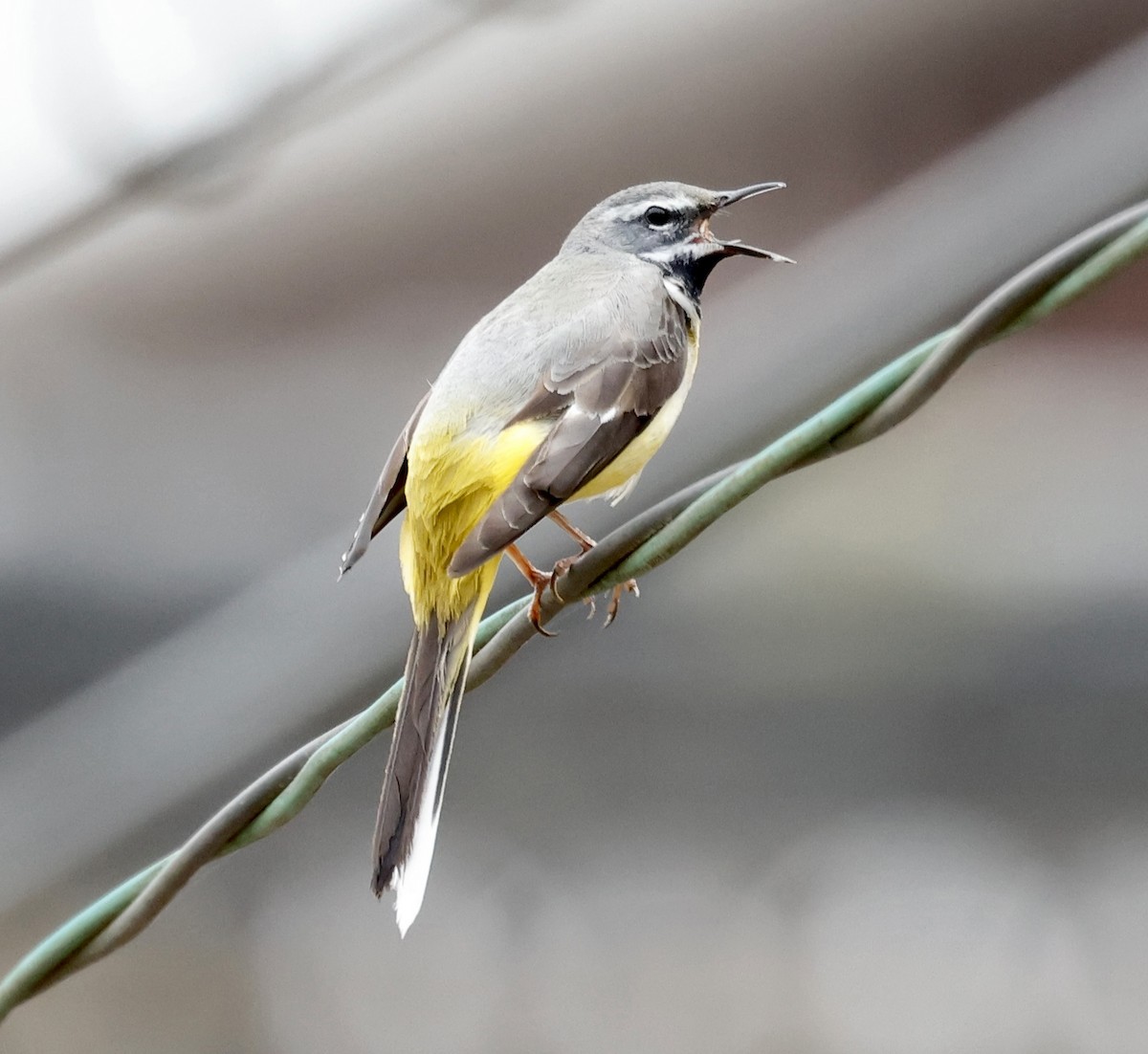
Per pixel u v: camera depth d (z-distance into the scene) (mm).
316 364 14719
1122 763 14023
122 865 13289
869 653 13617
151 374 14398
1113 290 15531
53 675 12172
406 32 8391
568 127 13820
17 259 8695
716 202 8773
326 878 16266
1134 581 13859
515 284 14648
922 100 14195
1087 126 7625
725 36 13531
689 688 13695
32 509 13156
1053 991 15859
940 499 14312
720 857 15680
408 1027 16156
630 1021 16078
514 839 15570
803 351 7848
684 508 6152
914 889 15805
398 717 6527
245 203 13484
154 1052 16109
